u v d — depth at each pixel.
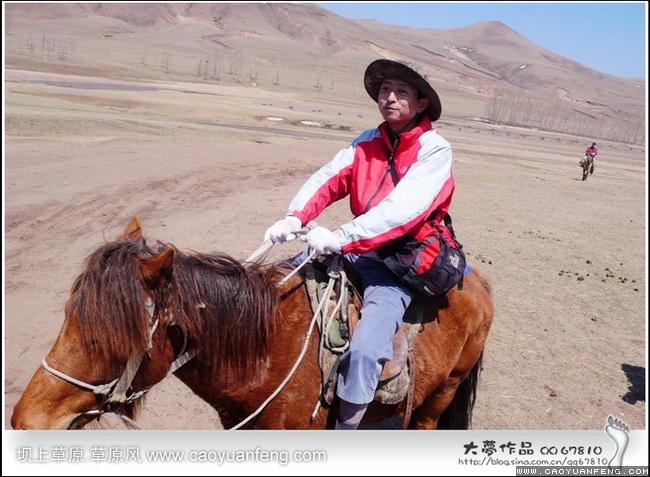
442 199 3.40
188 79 100.31
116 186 13.85
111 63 109.62
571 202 19.56
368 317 3.19
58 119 21.42
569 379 6.39
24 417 2.58
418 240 3.37
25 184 12.82
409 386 3.37
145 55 131.88
